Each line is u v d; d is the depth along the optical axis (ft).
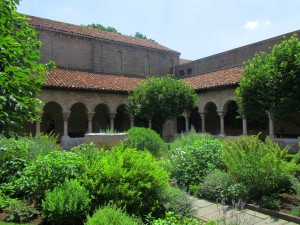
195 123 84.99
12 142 21.94
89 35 83.51
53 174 18.33
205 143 29.63
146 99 59.41
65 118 62.80
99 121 81.10
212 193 23.06
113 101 70.38
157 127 68.03
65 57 79.51
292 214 18.83
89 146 29.25
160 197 18.79
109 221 13.15
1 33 12.71
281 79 35.35
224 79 65.31
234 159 24.36
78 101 64.85
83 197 16.47
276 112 36.63
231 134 75.56
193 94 62.23
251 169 22.36
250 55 77.15
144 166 18.84
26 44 13.99
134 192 17.25
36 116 14.97
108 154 21.18
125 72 90.58
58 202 16.05
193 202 20.79
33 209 17.56
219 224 15.17
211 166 26.32
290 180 22.44
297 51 36.29
